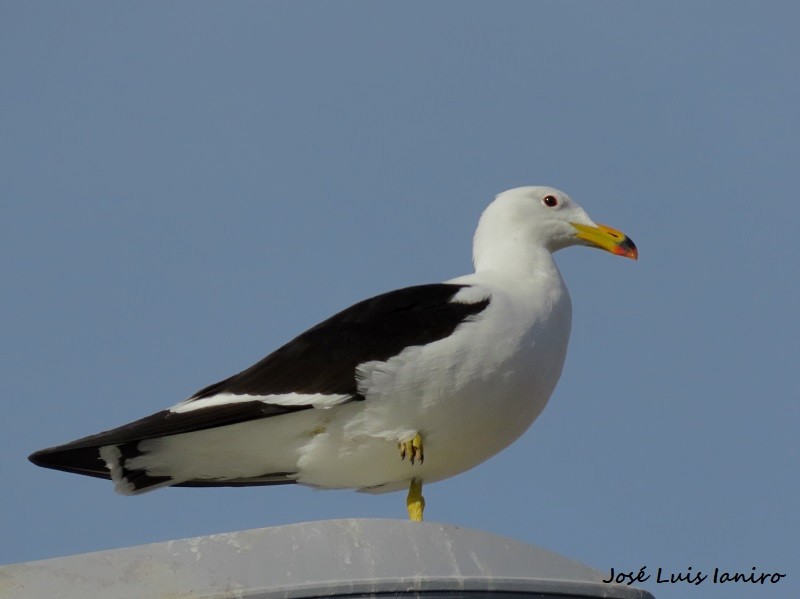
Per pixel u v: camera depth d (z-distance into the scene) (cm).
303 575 838
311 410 1200
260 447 1235
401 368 1180
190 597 830
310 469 1251
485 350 1189
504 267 1342
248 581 837
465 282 1279
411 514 1252
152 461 1257
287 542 861
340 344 1202
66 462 1238
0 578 865
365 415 1199
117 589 846
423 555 860
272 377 1211
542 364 1230
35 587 856
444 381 1182
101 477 1269
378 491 1308
